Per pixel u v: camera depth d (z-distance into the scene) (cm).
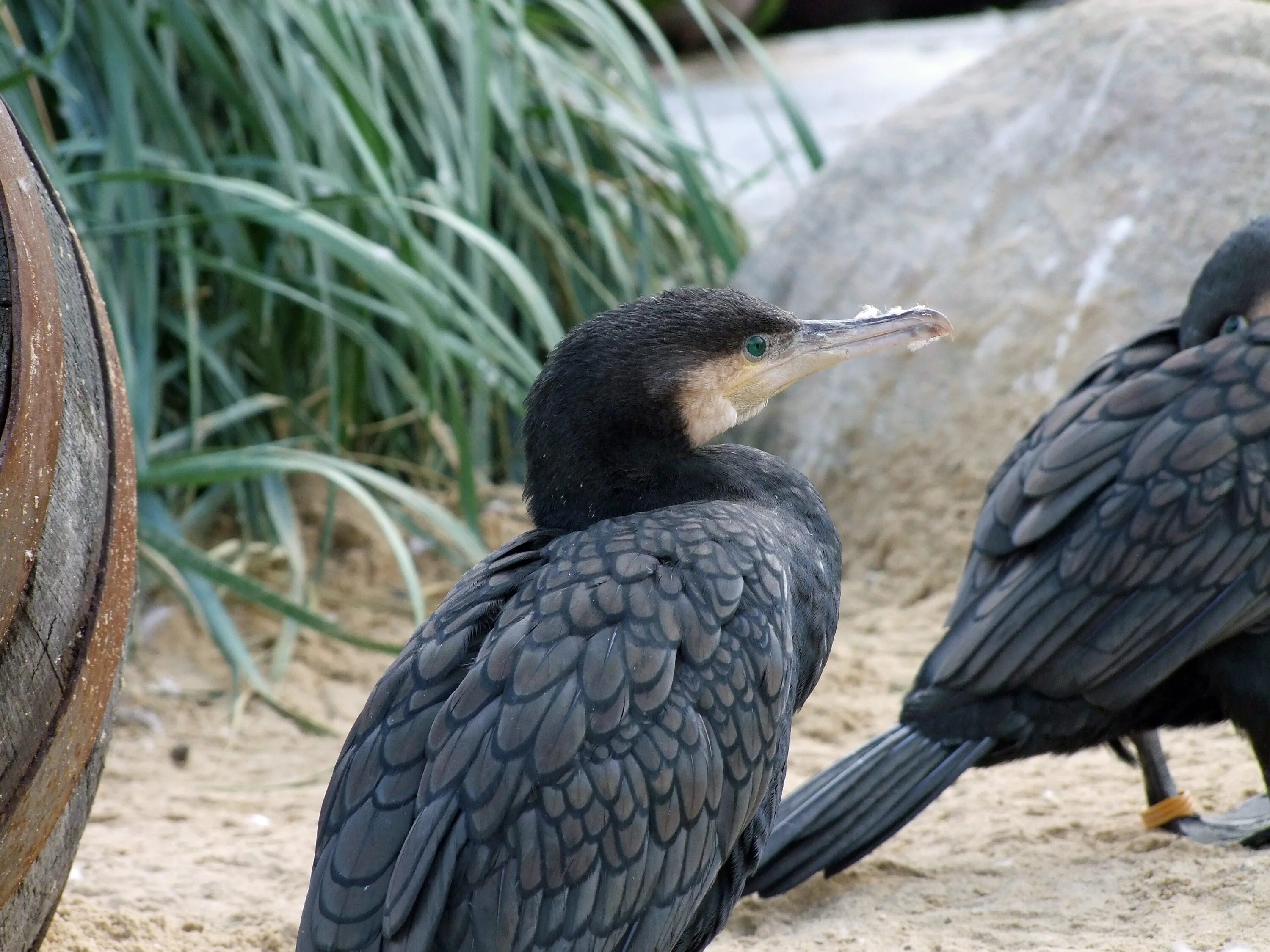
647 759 489
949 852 741
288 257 1186
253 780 907
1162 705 704
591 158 1388
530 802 477
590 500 590
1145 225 1139
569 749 481
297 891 722
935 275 1212
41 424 451
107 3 1108
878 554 1156
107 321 543
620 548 536
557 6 1341
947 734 685
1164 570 668
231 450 1038
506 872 471
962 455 1147
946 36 2395
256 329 1184
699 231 1431
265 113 1141
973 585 715
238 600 1124
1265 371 681
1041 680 673
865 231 1262
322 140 1173
